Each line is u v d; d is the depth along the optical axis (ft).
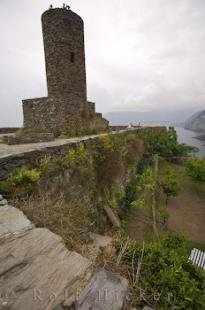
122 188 47.44
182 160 99.76
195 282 11.37
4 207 14.02
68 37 55.83
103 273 9.23
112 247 12.91
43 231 11.63
